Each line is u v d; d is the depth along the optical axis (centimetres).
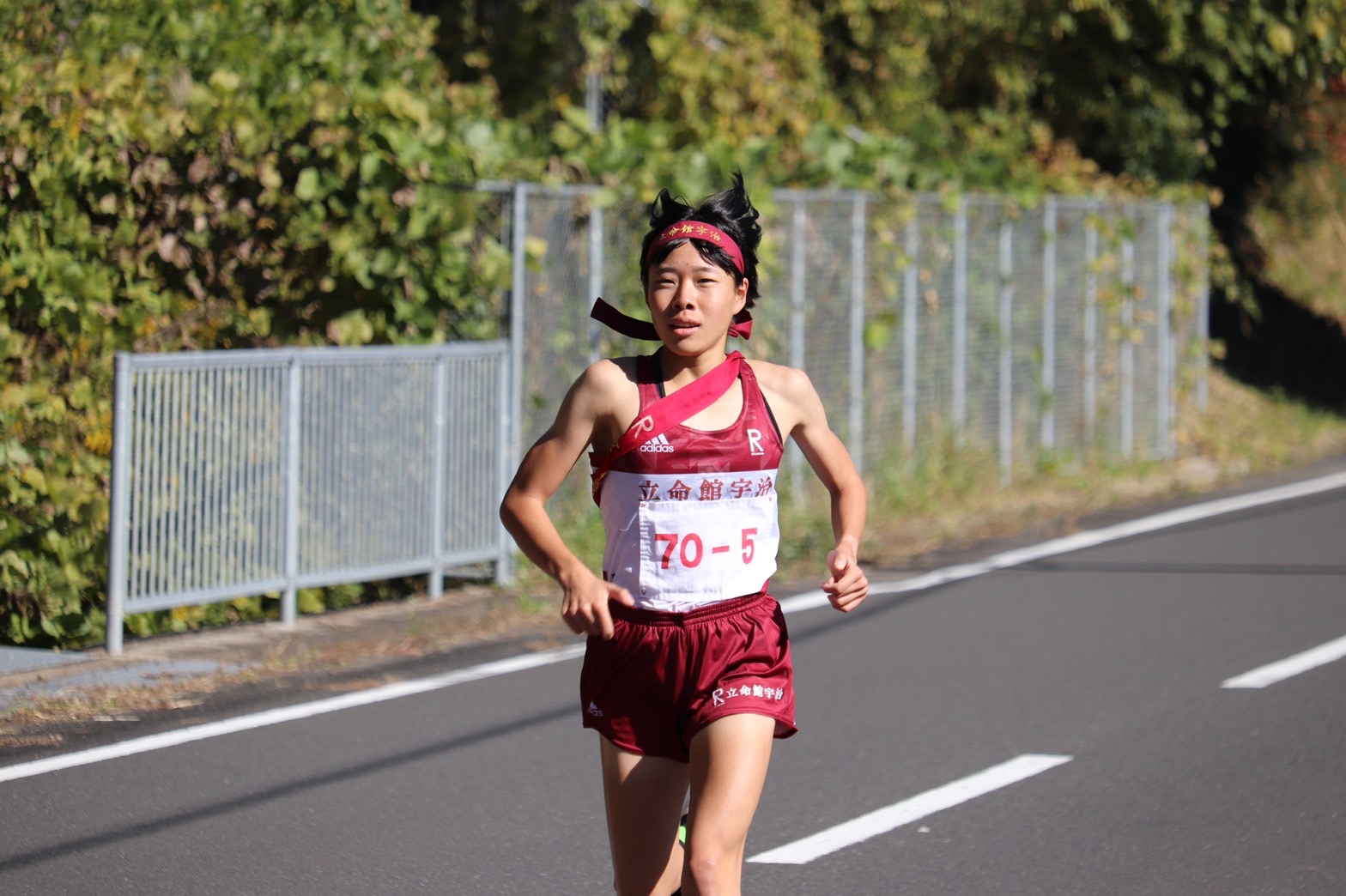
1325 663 3125
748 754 1405
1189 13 7400
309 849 2089
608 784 1472
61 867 2012
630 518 1449
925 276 5525
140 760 2498
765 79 6575
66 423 3366
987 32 7650
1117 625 3531
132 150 3541
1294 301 9400
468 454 3875
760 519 1473
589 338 4372
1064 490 5781
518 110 6712
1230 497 5694
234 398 3328
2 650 3212
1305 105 8581
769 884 1961
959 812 2239
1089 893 1928
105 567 3306
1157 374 6738
